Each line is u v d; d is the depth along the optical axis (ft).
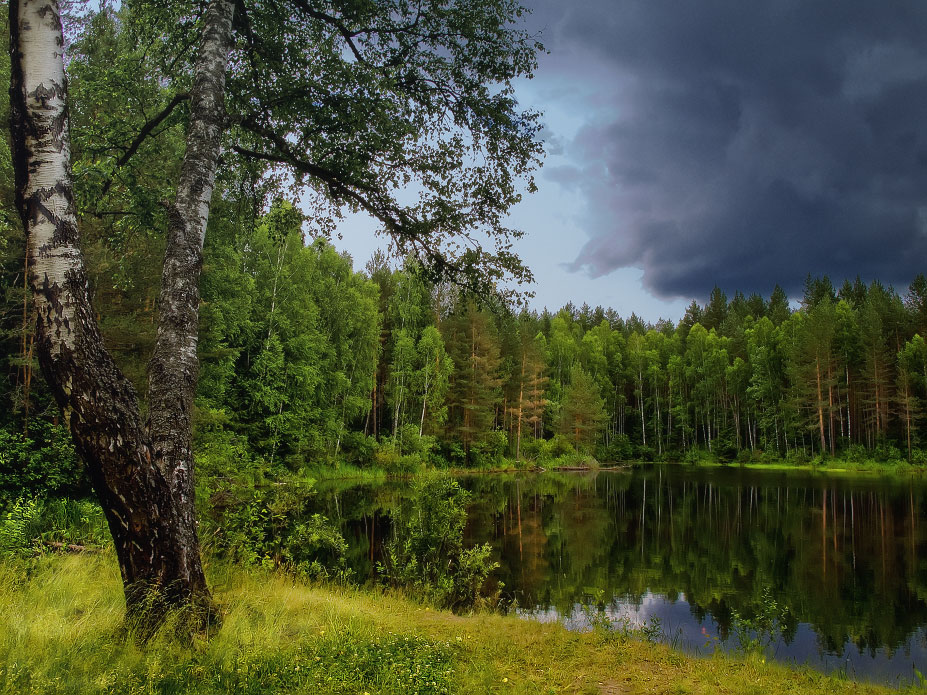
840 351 198.18
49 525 33.47
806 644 28.58
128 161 23.58
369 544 48.01
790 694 16.38
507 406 180.96
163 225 24.44
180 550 15.38
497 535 57.77
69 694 10.92
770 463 195.52
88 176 21.59
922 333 200.23
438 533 46.11
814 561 47.26
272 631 16.56
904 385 171.53
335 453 118.52
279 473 43.14
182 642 14.52
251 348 104.99
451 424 156.66
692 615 32.50
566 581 39.58
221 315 79.71
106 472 14.29
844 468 167.53
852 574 42.98
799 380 188.75
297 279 110.32
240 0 20.59
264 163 25.91
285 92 22.11
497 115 22.89
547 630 21.72
